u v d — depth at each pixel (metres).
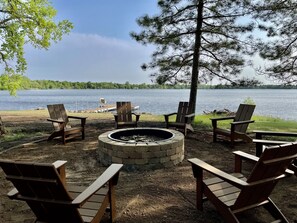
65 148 5.06
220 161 4.16
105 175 2.12
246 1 6.59
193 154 4.61
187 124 5.96
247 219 2.38
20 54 7.11
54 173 1.51
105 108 17.94
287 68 6.66
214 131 5.40
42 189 1.65
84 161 4.27
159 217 2.41
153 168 3.87
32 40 7.29
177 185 3.18
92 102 29.83
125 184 3.26
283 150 1.92
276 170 2.05
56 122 5.32
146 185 3.20
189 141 5.53
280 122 8.53
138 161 3.82
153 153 3.84
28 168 1.57
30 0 6.82
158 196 2.87
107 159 4.07
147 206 2.63
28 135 6.58
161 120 9.23
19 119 9.71
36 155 4.61
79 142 5.55
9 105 24.80
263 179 2.02
